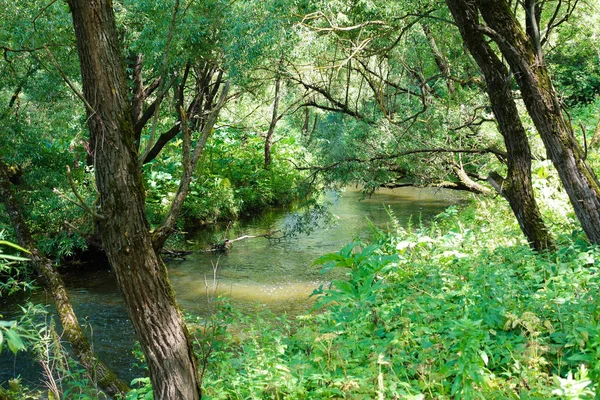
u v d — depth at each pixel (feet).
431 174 28.66
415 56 29.43
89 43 9.78
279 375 11.76
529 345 11.49
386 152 27.68
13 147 29.60
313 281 30.07
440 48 29.66
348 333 13.73
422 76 29.37
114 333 23.98
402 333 12.55
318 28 24.79
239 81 23.39
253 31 21.97
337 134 30.35
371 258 17.17
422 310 13.78
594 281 14.53
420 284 17.56
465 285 14.65
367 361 12.53
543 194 28.48
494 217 28.50
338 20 25.72
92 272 33.12
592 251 17.03
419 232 24.86
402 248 21.43
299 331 14.44
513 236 23.18
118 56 10.12
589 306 12.82
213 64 25.49
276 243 38.75
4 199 16.39
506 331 13.01
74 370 17.58
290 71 28.96
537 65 18.63
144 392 12.62
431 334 13.10
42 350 15.20
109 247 10.12
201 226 44.98
